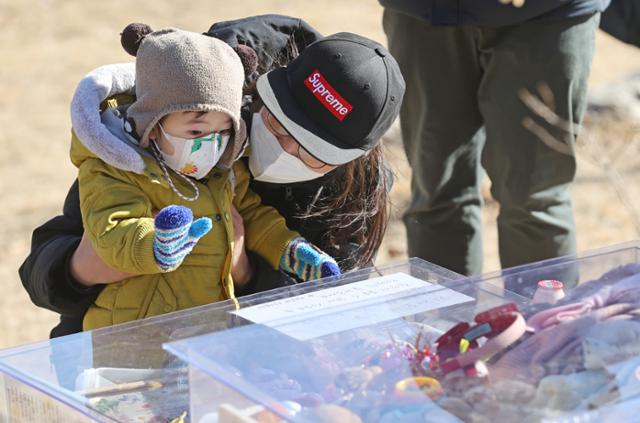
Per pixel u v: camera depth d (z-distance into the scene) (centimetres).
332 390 174
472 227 377
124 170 225
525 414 161
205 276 237
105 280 233
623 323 187
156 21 1094
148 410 185
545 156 349
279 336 185
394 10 361
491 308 196
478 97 360
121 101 241
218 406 168
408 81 369
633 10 377
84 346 197
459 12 343
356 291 212
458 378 173
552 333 184
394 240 523
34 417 189
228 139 230
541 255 357
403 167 568
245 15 1115
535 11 333
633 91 679
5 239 564
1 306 483
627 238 535
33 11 1129
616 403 164
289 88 232
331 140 229
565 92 345
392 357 182
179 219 204
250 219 257
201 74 217
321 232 266
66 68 937
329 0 1191
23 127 776
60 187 654
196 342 180
